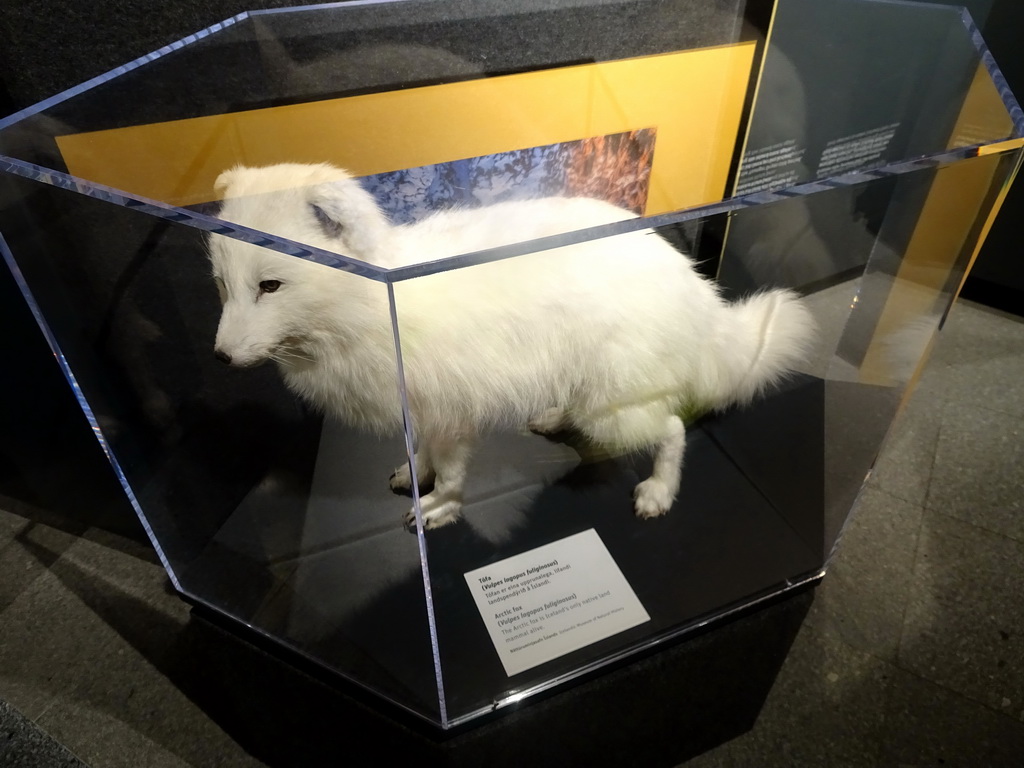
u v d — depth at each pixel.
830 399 0.94
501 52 0.90
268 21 0.80
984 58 0.78
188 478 0.88
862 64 0.88
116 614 1.01
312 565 0.88
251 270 0.57
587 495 0.92
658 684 0.92
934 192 0.71
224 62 0.79
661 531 0.96
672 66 0.91
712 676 0.93
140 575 1.07
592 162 0.86
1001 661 0.95
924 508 1.15
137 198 0.57
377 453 0.74
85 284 0.70
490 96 0.86
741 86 0.94
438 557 0.81
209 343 0.69
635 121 0.92
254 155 0.78
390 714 0.89
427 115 0.85
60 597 1.04
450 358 0.65
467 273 0.59
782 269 0.76
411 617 0.85
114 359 0.77
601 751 0.86
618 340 0.74
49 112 0.67
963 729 0.88
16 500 1.16
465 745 0.86
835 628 0.99
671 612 0.94
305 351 0.64
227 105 0.80
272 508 0.85
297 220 0.65
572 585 0.90
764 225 0.69
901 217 0.74
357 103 0.84
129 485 0.93
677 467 0.96
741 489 1.00
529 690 0.89
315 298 0.58
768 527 1.00
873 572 1.05
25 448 1.05
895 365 0.93
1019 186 1.40
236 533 0.90
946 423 1.30
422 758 0.85
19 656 0.96
